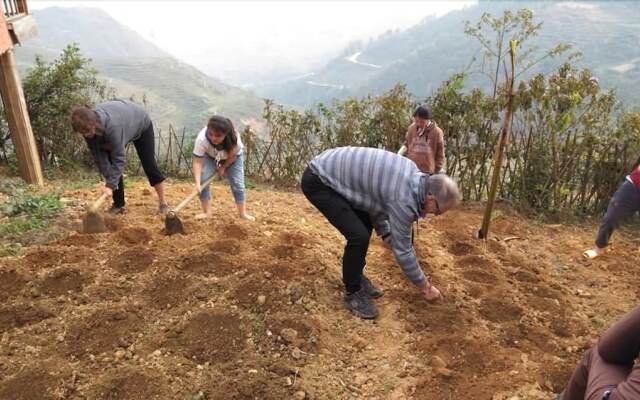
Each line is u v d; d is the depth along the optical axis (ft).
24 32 23.06
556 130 19.80
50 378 9.61
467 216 19.74
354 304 12.39
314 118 25.22
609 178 20.51
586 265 16.15
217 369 10.20
